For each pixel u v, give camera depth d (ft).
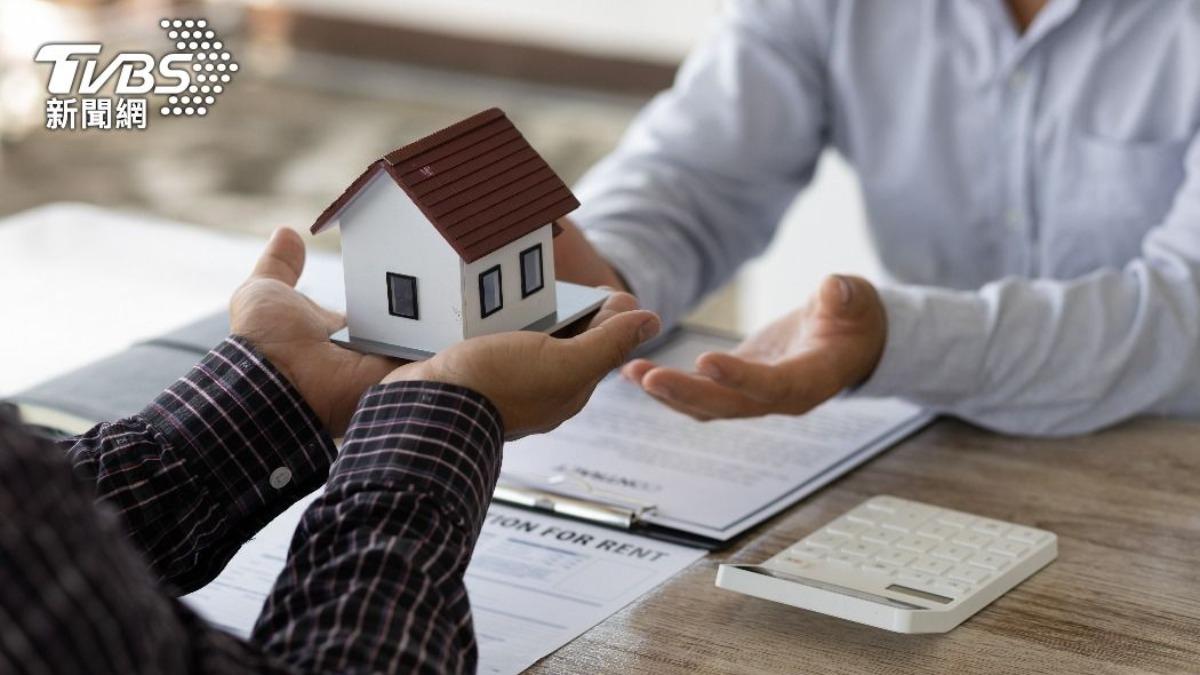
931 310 3.11
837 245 8.36
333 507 1.84
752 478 2.91
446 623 1.78
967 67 4.16
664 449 3.06
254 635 1.80
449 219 2.15
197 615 1.53
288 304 2.30
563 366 2.02
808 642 2.28
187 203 11.45
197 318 3.84
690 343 3.72
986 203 4.26
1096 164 4.06
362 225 2.21
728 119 4.30
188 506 2.18
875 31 4.27
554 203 2.32
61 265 4.25
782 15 4.33
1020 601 2.41
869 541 2.56
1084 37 3.98
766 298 8.79
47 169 12.22
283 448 2.20
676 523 2.71
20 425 1.33
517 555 2.62
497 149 2.31
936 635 2.29
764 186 4.39
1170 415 3.26
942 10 4.16
